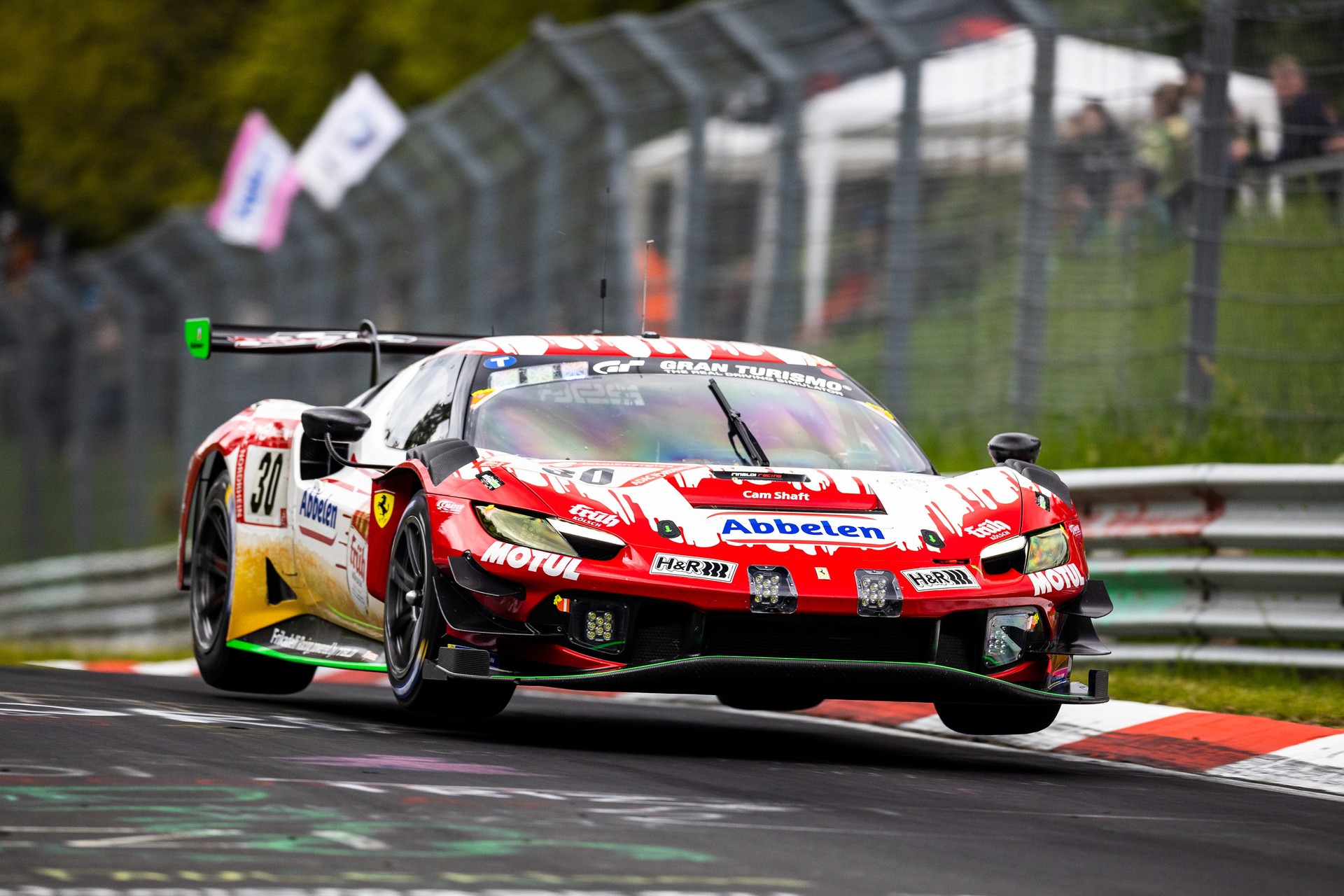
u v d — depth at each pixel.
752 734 21.19
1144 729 20.70
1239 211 34.28
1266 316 34.28
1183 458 33.84
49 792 13.55
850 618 17.36
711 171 42.31
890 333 39.19
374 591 20.47
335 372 58.72
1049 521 18.97
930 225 38.72
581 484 18.25
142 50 131.62
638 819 13.27
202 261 63.06
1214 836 13.98
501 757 16.80
